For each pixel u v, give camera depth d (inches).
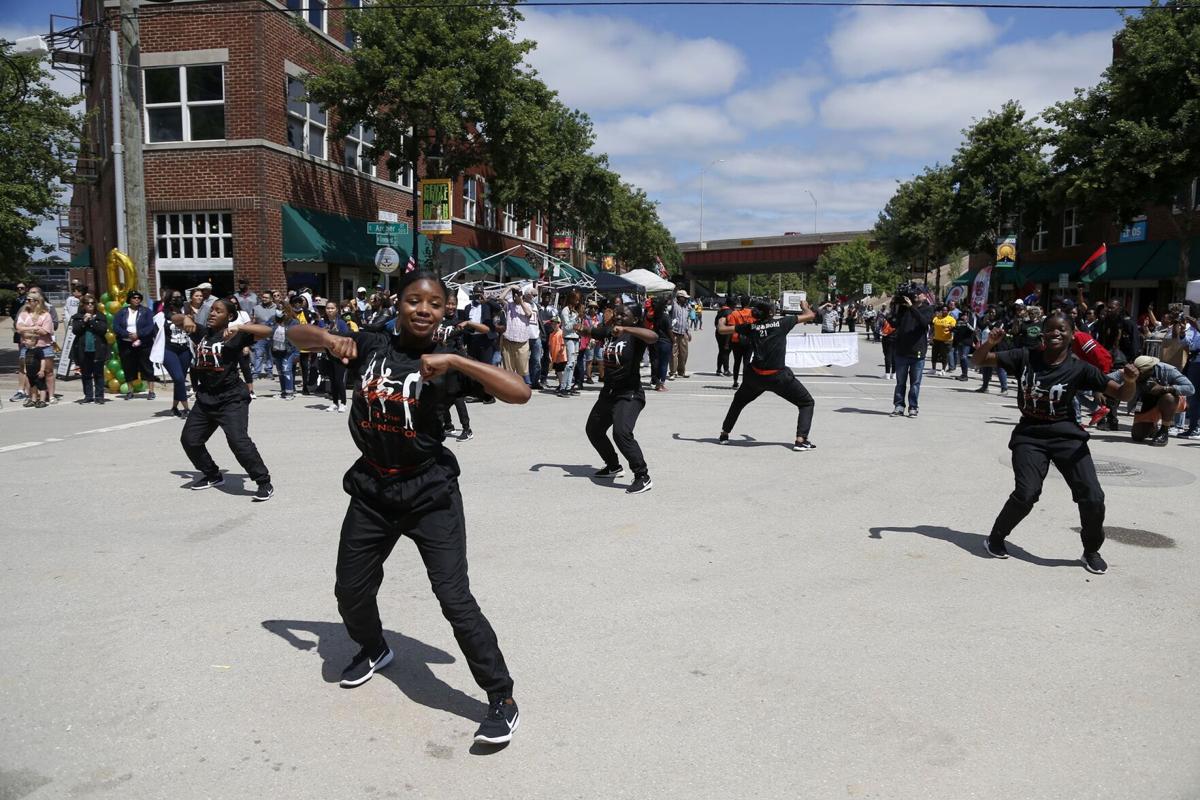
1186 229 978.7
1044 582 222.5
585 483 330.3
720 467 362.9
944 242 1593.3
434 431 143.8
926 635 186.4
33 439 415.5
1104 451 418.3
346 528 148.3
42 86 738.2
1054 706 154.8
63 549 239.1
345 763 133.6
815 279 3853.3
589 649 176.9
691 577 222.1
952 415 534.9
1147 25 960.3
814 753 137.9
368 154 869.8
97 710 148.7
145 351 589.9
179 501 293.9
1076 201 1074.1
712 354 1144.2
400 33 792.3
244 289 729.6
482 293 606.5
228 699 153.3
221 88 814.5
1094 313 678.5
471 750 137.9
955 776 131.9
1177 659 175.9
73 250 1304.1
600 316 704.4
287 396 608.4
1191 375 466.0
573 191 1411.2
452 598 140.2
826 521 278.4
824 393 662.5
